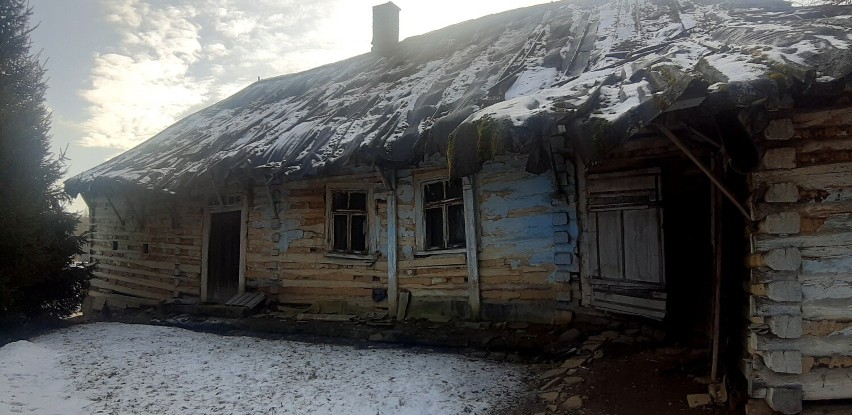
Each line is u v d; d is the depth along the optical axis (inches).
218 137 442.9
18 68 337.4
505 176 290.5
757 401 154.1
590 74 234.2
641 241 238.8
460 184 309.3
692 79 132.6
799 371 148.6
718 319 180.7
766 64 139.0
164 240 452.8
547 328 265.9
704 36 242.7
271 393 199.8
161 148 494.3
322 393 198.4
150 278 460.1
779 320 150.0
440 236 320.5
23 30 345.1
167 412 180.9
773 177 154.5
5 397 187.6
